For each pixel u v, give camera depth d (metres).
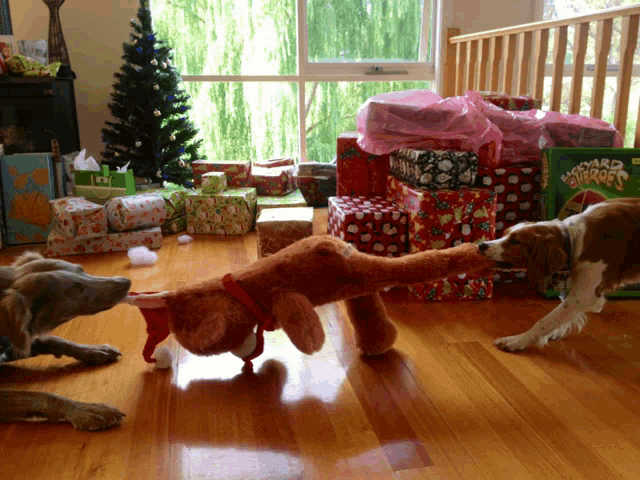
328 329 1.97
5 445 1.32
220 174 3.21
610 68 4.38
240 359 1.75
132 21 3.48
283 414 1.45
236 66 4.22
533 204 2.42
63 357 1.78
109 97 3.98
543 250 1.64
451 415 1.44
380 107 2.38
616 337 1.88
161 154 3.55
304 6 4.11
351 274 1.58
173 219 3.26
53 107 3.12
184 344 1.59
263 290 1.57
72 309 1.45
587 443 1.32
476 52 3.86
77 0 3.79
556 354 1.77
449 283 2.22
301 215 2.70
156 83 3.47
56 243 2.82
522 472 1.22
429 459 1.27
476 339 1.88
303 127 4.34
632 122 4.32
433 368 1.69
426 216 2.17
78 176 3.15
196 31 4.12
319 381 1.62
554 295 2.23
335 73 4.27
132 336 1.92
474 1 4.17
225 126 4.32
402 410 1.47
